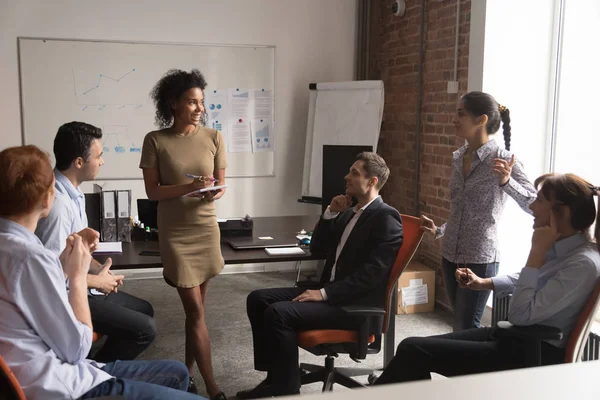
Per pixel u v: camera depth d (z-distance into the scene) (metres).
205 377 3.05
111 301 2.98
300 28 5.74
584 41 3.95
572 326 2.27
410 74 5.22
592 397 0.58
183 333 4.19
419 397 0.57
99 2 5.25
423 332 4.19
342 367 3.52
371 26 5.81
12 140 5.23
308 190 5.75
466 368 2.44
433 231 2.94
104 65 5.30
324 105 5.61
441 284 4.75
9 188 1.75
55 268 1.76
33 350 1.74
